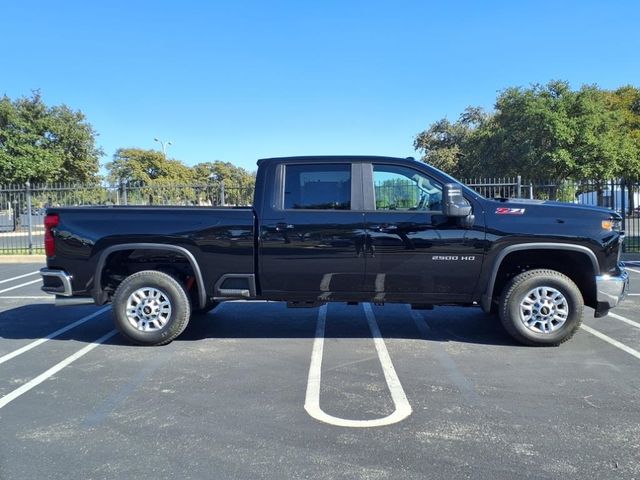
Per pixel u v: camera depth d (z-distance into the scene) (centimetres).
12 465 346
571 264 610
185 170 5544
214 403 445
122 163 5025
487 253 573
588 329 671
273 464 343
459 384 482
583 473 329
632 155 2781
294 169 602
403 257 579
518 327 586
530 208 577
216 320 743
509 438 376
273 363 549
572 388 470
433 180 587
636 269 1236
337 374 513
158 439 381
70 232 611
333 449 362
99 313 814
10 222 2294
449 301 591
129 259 646
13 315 800
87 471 338
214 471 336
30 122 3250
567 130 2541
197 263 601
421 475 328
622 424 397
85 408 438
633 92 3662
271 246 591
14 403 450
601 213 574
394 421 406
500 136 2827
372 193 591
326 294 596
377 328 690
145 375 517
